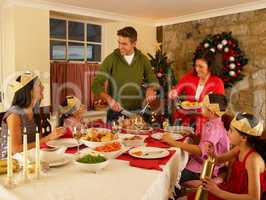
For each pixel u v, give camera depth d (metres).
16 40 3.72
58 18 4.52
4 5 3.87
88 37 4.94
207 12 4.54
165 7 4.29
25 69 3.81
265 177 1.45
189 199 1.79
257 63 4.08
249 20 4.13
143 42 5.24
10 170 1.22
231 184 1.61
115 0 3.90
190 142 2.18
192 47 4.91
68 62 4.54
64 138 2.03
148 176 1.35
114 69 2.66
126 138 1.97
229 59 4.21
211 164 1.70
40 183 1.25
